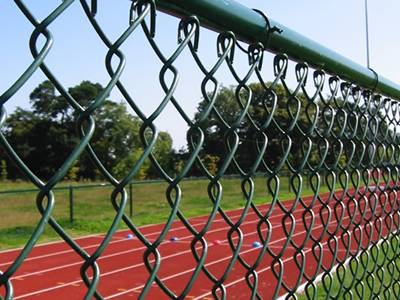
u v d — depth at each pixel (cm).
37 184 107
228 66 170
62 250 1399
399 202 383
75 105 117
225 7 162
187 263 1195
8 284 100
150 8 136
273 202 207
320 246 254
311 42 216
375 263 348
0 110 99
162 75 142
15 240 1546
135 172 132
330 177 256
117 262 1233
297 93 212
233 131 173
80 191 2092
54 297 925
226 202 2058
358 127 284
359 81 272
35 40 107
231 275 993
